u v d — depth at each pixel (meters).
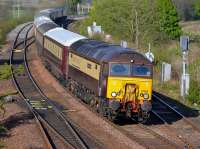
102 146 28.38
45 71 59.25
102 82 34.50
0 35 86.19
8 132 31.31
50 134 30.95
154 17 68.31
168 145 29.14
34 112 36.88
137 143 29.20
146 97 34.12
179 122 35.59
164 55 57.31
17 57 71.38
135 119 35.56
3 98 41.19
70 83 45.78
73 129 31.83
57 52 51.59
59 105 40.75
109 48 36.31
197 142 30.27
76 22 123.81
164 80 49.75
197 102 42.75
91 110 38.03
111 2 79.25
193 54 56.12
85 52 39.56
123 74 33.88
